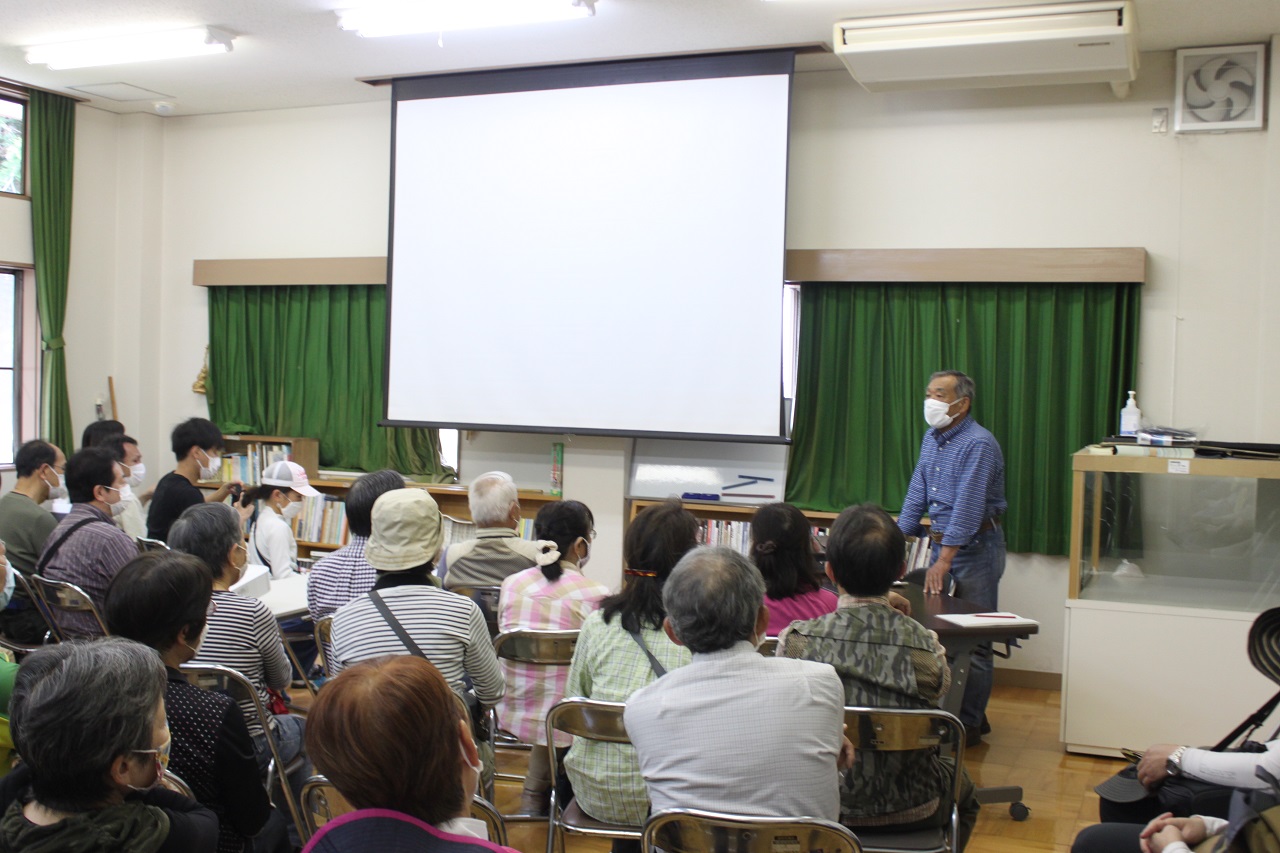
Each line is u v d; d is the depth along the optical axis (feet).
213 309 21.48
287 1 14.92
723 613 5.99
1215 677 12.17
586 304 17.89
